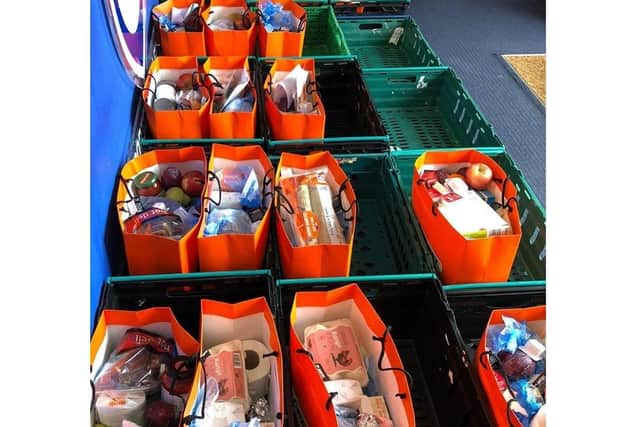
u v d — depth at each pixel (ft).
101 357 3.71
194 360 3.62
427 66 7.89
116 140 4.81
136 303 4.26
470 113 6.68
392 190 5.49
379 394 3.82
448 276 4.69
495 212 4.72
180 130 5.55
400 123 7.27
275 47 7.02
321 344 3.93
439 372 4.23
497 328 3.97
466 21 13.03
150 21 6.91
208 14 7.29
